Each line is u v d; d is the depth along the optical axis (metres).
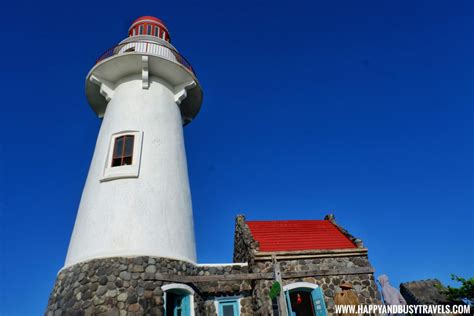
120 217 11.30
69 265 10.99
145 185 12.16
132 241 10.90
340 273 12.99
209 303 12.27
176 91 15.94
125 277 10.18
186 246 12.26
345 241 14.98
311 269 12.97
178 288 10.98
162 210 12.05
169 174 13.14
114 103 14.55
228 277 11.49
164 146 13.70
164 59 14.66
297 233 15.71
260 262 12.79
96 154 13.60
